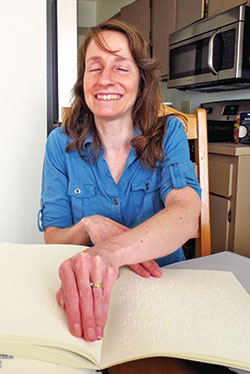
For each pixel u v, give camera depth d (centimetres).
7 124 109
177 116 102
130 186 87
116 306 50
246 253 178
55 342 40
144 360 44
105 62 80
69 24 121
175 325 44
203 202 107
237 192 170
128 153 88
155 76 87
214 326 44
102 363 40
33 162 114
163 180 81
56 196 90
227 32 183
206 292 53
